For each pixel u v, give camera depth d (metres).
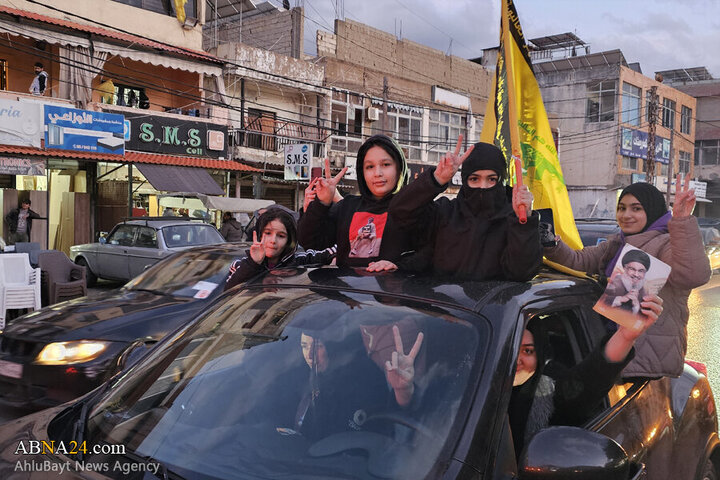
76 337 4.78
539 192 3.41
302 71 23.19
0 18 14.79
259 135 22.09
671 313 2.80
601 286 2.73
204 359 2.27
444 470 1.64
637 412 2.48
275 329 2.23
